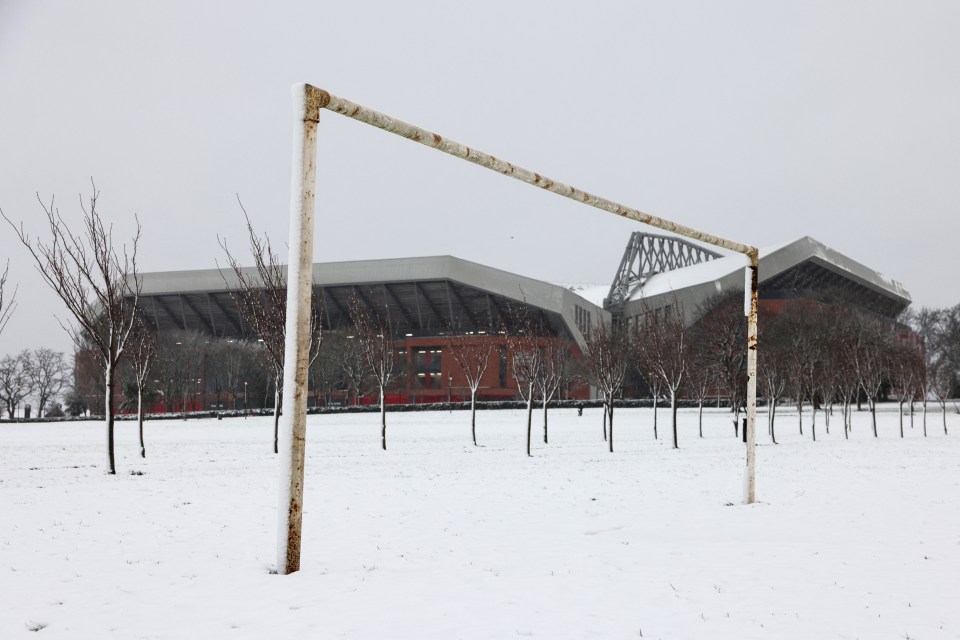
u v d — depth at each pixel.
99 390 70.69
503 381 107.56
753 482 14.57
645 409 71.62
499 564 9.20
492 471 21.34
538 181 11.16
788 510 13.51
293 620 6.83
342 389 91.81
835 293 92.38
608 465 23.22
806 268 118.38
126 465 23.59
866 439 38.72
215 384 99.56
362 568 8.98
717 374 59.16
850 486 17.11
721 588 7.95
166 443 35.28
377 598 7.58
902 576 8.47
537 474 20.47
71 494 16.02
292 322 8.81
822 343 63.47
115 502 14.77
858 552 9.79
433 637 6.33
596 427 47.72
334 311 115.81
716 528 11.77
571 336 113.38
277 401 29.27
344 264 108.81
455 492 16.47
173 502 14.79
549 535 11.23
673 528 11.81
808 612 7.05
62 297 21.05
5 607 7.32
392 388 104.19
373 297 111.94
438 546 10.38
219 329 120.69
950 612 7.04
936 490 16.19
